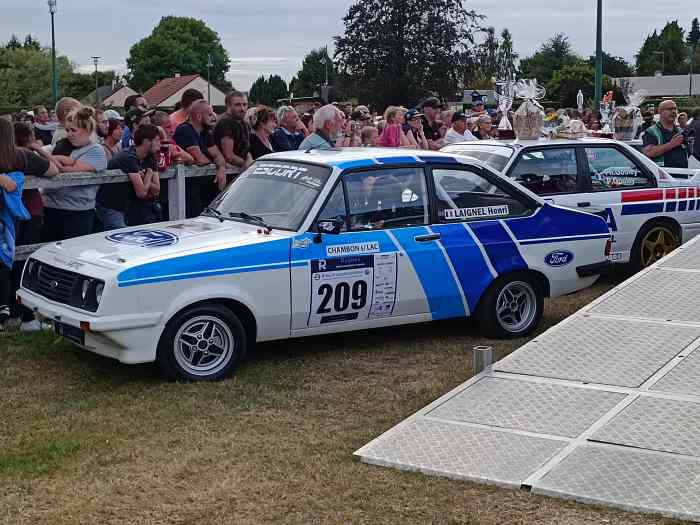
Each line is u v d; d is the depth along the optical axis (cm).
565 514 465
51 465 541
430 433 566
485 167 828
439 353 784
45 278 720
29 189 829
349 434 591
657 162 1259
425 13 5278
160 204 955
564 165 1043
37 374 716
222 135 975
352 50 5328
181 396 662
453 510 474
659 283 826
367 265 750
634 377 625
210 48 11900
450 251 789
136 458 552
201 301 687
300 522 466
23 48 10475
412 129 1315
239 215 778
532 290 842
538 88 1151
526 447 538
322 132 974
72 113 856
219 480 518
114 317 651
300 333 735
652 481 487
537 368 655
